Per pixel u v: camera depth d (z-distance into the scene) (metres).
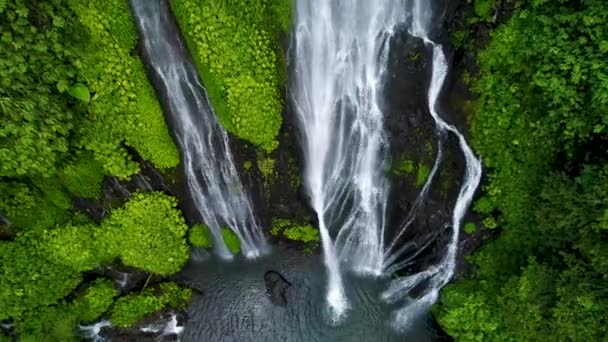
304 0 11.53
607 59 9.09
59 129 10.80
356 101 12.94
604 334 9.85
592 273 10.00
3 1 9.02
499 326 12.24
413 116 12.75
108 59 10.97
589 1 9.08
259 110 12.18
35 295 12.80
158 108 12.16
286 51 12.07
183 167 13.32
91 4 10.31
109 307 13.97
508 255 12.80
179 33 11.23
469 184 13.02
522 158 11.80
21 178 11.74
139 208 13.42
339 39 12.14
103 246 13.45
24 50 9.67
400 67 12.23
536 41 9.91
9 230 12.63
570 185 10.23
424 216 13.96
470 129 12.35
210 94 12.08
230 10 10.88
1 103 9.82
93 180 12.59
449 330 13.09
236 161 13.45
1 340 12.48
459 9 11.21
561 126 10.52
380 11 11.70
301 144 13.40
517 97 11.28
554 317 10.47
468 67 11.67
